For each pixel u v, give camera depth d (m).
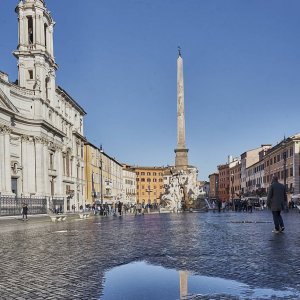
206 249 11.22
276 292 6.13
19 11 57.25
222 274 7.58
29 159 54.56
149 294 6.18
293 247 11.16
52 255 11.01
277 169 81.62
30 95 55.31
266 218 32.28
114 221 32.50
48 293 6.50
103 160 97.88
